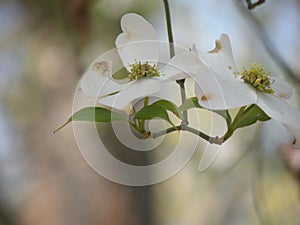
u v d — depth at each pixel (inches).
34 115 45.2
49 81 43.4
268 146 34.2
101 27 40.4
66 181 42.7
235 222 41.4
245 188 40.0
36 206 43.1
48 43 42.3
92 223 41.3
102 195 41.8
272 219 33.4
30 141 45.0
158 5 39.3
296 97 26.3
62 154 43.8
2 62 44.4
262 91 20.7
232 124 20.5
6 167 45.1
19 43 43.3
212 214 42.8
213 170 39.6
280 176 33.9
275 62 30.9
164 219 46.1
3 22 43.3
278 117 20.3
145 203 42.1
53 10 40.8
